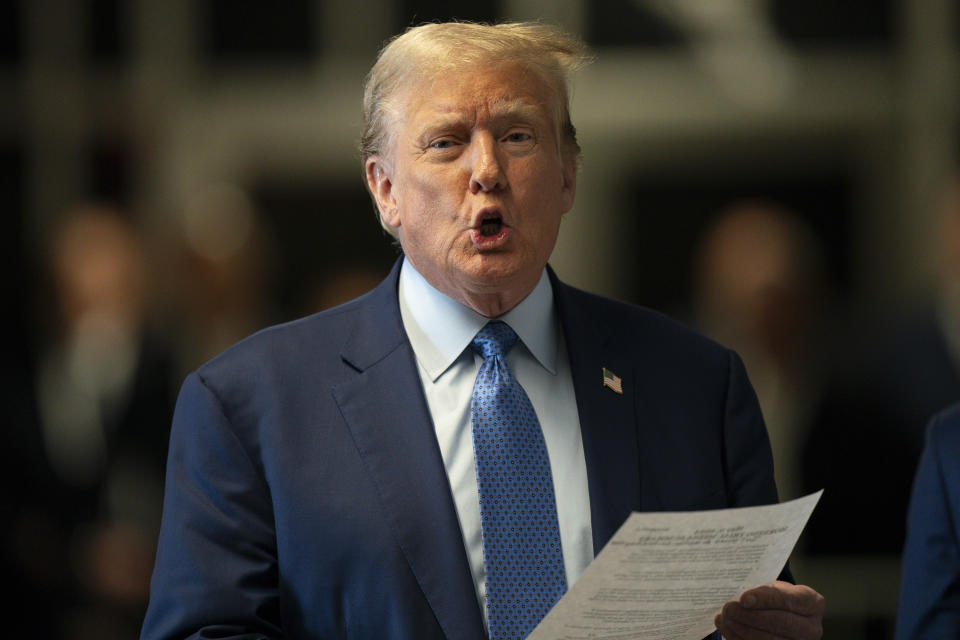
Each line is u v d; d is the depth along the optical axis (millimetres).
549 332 7945
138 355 16172
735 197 23656
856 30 23203
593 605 6703
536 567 7340
